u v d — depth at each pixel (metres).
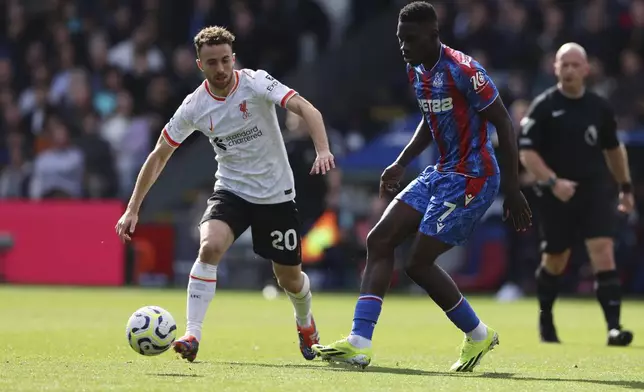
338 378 22.02
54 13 80.94
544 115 35.34
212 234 25.75
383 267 24.52
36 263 66.38
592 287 62.94
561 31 69.94
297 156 57.97
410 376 22.86
